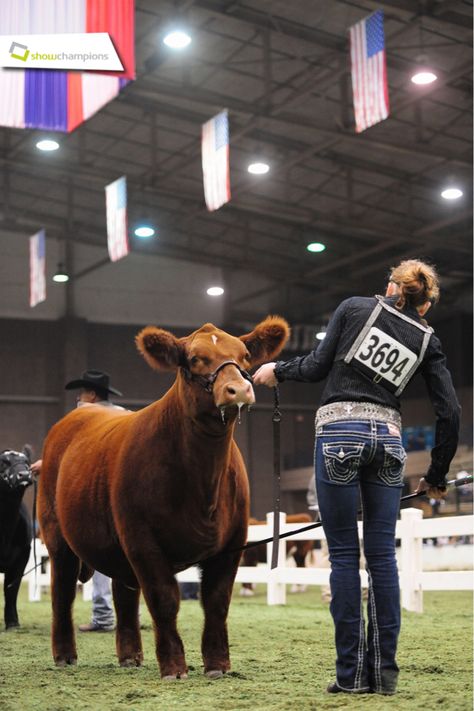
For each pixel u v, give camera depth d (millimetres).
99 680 4598
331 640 6867
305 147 24891
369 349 3986
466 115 22062
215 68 20938
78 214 31906
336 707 3574
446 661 5352
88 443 5246
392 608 3936
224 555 4695
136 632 5242
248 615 9742
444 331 34000
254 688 4176
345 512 3941
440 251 31172
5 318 32125
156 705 3754
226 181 17219
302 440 36219
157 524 4441
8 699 4043
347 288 34281
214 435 4266
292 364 4180
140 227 28844
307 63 20484
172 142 25797
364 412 3955
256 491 35000
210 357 4211
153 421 4559
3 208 31234
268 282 35625
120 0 11578
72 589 5438
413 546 10094
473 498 24141
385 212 28453
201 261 33344
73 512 5039
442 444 3998
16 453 8102
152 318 33875
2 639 7219
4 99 14703
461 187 26203
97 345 33062
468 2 16969
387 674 3898
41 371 32375
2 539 8172
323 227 30750
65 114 14859
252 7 18500
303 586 15531
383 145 21141
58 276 30953
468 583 9406
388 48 18984
